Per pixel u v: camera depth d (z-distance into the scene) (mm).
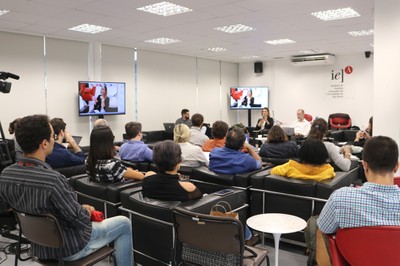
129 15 5480
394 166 1479
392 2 3650
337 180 2967
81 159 3826
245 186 3236
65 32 6715
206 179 3447
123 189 2793
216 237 1850
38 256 2049
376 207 1455
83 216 1943
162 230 2342
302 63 10281
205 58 10727
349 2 4816
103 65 8180
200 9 5184
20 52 6773
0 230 3387
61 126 3770
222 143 4387
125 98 8547
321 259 2473
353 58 9922
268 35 7148
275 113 11422
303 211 2957
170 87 9766
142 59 9000
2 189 1929
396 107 3686
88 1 4703
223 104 11555
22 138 1840
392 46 3680
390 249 1394
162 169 2457
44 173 1838
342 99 10180
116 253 2307
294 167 3062
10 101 6641
